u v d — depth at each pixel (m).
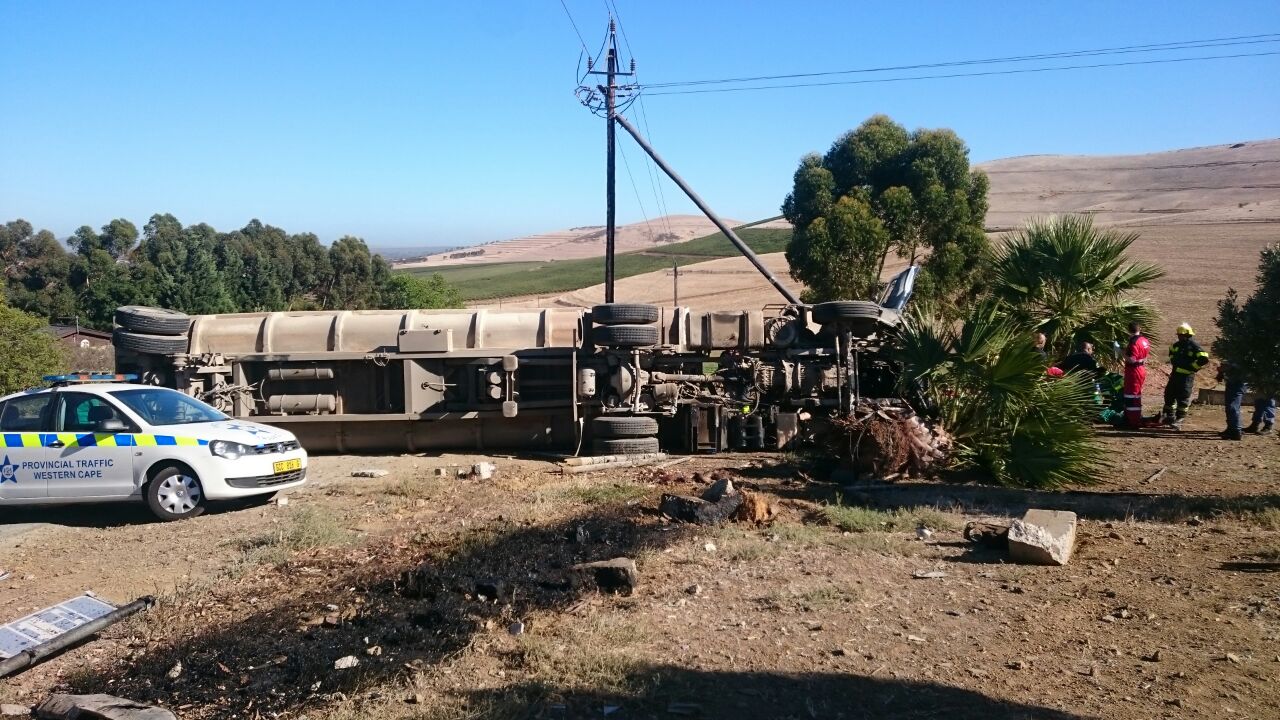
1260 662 5.54
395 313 14.88
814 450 13.34
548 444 14.73
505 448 14.77
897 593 6.97
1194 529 8.77
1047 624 6.28
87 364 30.11
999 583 7.21
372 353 14.26
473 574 7.27
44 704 5.05
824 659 5.67
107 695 5.09
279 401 14.23
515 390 14.27
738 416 14.05
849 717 4.86
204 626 6.39
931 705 5.00
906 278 15.26
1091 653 5.75
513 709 4.95
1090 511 9.63
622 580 6.95
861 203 26.92
